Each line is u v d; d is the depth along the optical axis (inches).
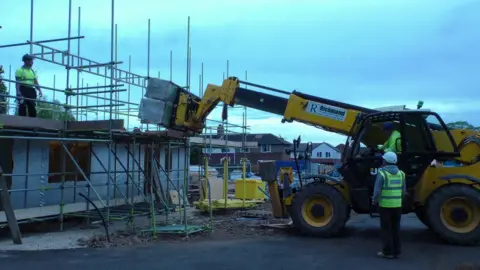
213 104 446.9
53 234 412.8
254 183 654.5
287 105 427.2
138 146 588.4
